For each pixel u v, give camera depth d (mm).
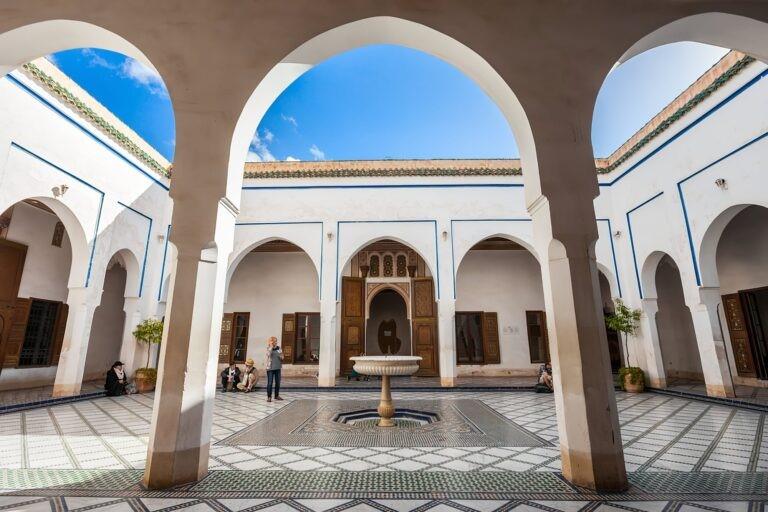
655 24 2455
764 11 2455
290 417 4172
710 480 2168
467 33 2441
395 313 11641
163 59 2402
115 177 5902
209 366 2248
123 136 5957
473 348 8844
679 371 7434
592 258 2229
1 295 5797
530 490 2033
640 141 6148
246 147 2553
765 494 1956
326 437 3260
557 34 2467
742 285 6180
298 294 8945
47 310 6586
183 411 2117
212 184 2279
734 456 2645
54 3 2436
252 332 8797
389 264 8898
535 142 2336
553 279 2271
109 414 4309
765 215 5848
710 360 5090
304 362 8648
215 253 2305
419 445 2990
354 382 7395
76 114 5172
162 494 1965
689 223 5359
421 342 8422
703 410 4422
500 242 8867
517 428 3604
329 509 1814
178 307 2182
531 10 2496
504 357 8656
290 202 7355
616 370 9164
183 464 2105
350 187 7359
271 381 5371
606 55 2443
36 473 2307
